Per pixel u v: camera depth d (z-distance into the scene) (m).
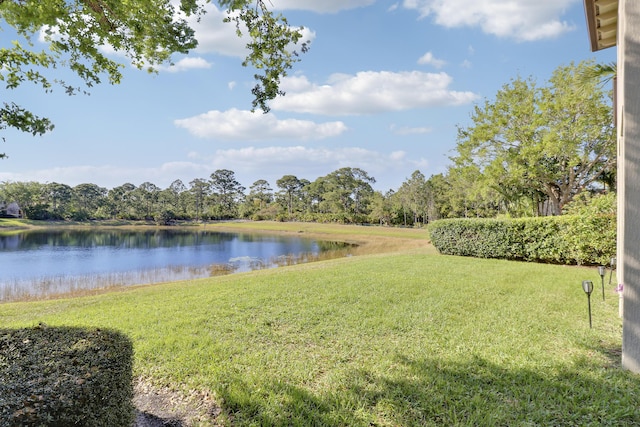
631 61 3.37
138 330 4.95
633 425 2.53
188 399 3.07
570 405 2.81
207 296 7.30
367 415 2.73
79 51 4.50
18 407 1.55
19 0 3.04
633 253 3.39
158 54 4.84
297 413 2.79
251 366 3.67
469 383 3.21
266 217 73.69
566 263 11.73
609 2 4.91
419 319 5.23
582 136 15.69
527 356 3.79
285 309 5.94
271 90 5.15
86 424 1.69
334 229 49.34
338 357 3.88
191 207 80.88
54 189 65.25
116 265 21.16
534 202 21.20
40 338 2.50
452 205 40.59
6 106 3.98
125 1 3.88
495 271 9.88
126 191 76.69
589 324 4.80
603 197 11.16
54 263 22.05
